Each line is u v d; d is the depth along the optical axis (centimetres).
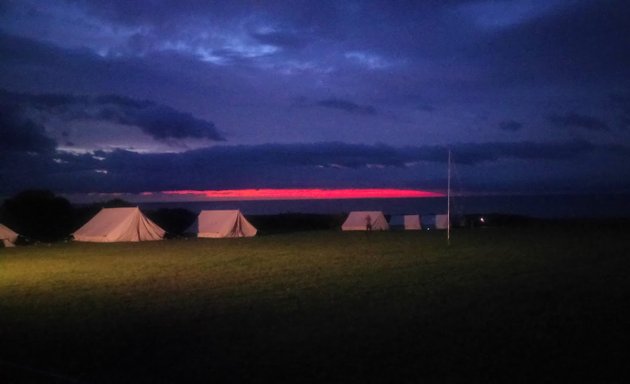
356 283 1942
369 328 1262
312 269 2359
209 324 1338
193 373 957
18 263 2680
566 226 5559
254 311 1485
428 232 4969
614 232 4500
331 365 988
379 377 918
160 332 1262
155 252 3212
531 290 1722
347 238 4325
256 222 6675
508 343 1110
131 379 927
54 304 1614
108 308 1548
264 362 1014
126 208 4234
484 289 1758
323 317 1393
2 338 1214
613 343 1097
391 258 2759
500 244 3484
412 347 1095
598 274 2050
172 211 6556
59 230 5169
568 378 897
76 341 1184
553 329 1217
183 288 1891
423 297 1641
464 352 1051
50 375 889
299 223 6694
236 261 2709
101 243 3916
